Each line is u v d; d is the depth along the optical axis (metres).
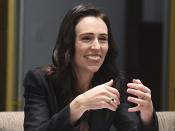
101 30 2.79
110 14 7.76
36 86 2.99
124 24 7.93
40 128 2.51
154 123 2.64
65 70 2.98
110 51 3.10
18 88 6.49
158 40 7.80
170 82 7.35
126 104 3.29
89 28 2.77
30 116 2.79
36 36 6.72
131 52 8.03
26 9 6.59
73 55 2.92
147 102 2.56
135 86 2.56
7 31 6.35
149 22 7.92
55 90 3.04
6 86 6.41
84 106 2.41
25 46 6.62
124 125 3.19
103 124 3.08
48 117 2.84
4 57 6.40
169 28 7.37
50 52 6.86
